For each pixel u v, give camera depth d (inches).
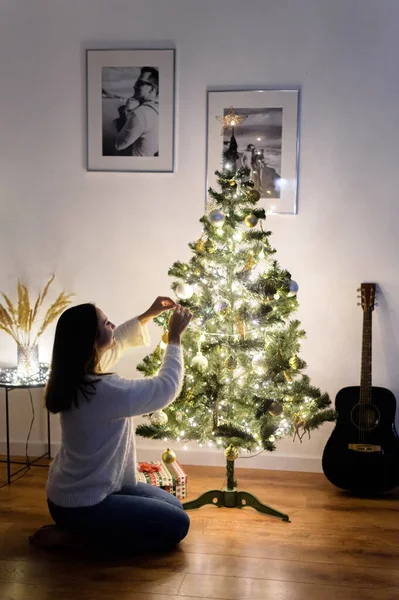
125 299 143.6
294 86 134.5
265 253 112.8
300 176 136.2
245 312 107.6
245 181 112.2
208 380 111.4
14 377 136.0
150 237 141.3
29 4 138.6
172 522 103.6
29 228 144.3
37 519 116.6
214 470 140.8
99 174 141.1
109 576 98.0
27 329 141.1
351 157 134.6
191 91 136.7
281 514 117.0
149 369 114.5
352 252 136.5
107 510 101.3
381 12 130.7
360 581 96.7
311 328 139.1
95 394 98.5
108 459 101.4
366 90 132.7
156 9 135.7
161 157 138.9
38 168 142.6
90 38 138.0
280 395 113.2
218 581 96.7
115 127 139.3
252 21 134.0
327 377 139.6
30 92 140.9
